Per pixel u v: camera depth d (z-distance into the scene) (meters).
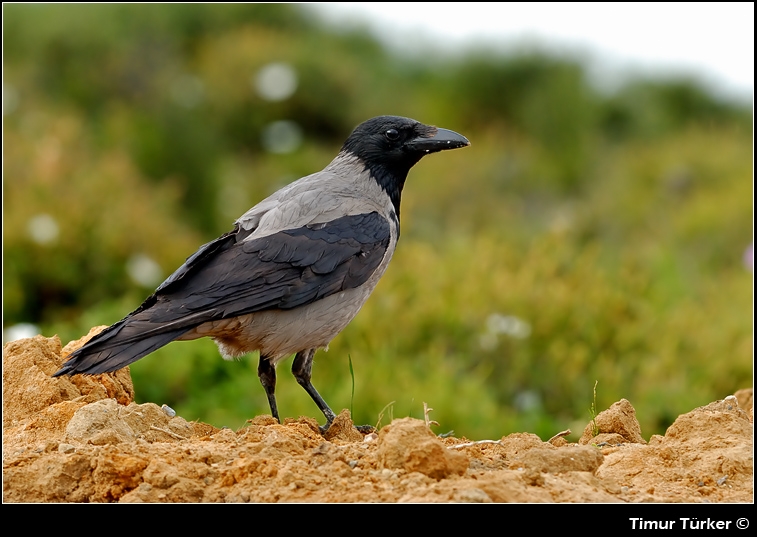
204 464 5.96
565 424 12.20
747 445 6.55
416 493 5.38
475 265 15.02
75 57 25.16
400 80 31.22
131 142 22.16
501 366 13.21
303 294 8.09
